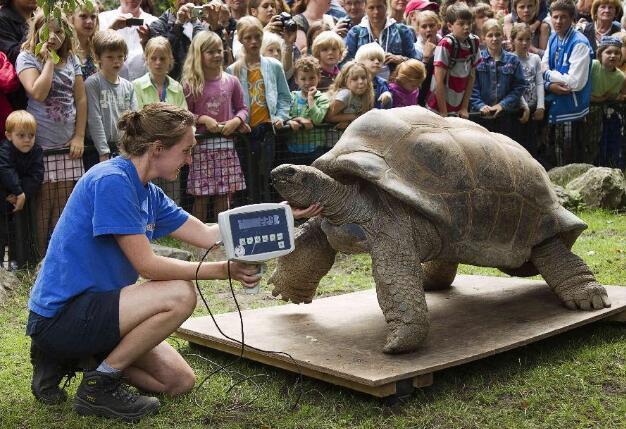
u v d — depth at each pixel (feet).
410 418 12.23
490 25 30.76
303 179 13.32
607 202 29.17
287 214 11.66
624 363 14.25
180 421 12.24
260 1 28.55
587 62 32.32
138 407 12.29
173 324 11.99
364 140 14.30
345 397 13.08
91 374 12.12
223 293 20.21
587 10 37.04
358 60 27.02
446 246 14.29
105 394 12.17
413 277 13.69
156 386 13.04
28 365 14.98
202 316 17.04
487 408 12.57
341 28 29.01
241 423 12.19
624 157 35.99
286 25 26.96
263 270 11.84
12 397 13.30
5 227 21.61
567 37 32.73
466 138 14.92
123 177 11.78
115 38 22.56
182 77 24.53
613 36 34.37
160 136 11.88
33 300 12.17
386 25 29.04
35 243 22.15
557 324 14.87
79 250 11.86
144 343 12.00
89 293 11.93
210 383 13.78
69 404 12.77
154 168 12.16
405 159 14.08
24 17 22.70
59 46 21.50
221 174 24.80
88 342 11.96
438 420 12.17
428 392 13.16
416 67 27.17
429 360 13.12
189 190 24.68
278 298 19.63
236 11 28.35
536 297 16.88
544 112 32.73
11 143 20.97
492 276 19.58
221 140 24.63
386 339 14.32
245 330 15.12
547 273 16.14
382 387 12.38
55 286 11.93
